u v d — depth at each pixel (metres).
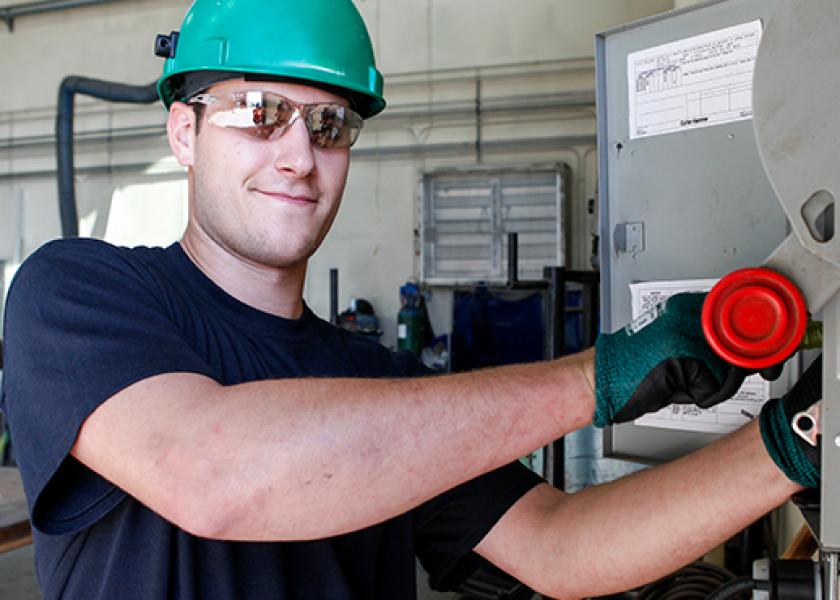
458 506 0.88
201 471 0.52
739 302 0.47
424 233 6.64
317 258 6.95
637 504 0.74
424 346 6.27
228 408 0.54
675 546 0.71
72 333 0.60
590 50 6.31
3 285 7.62
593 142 6.33
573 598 0.80
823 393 0.48
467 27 6.56
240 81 0.75
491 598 1.95
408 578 0.87
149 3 7.17
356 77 0.79
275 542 0.73
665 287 0.80
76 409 0.56
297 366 0.81
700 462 0.70
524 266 6.46
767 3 0.71
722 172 0.75
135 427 0.54
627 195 0.83
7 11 7.48
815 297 0.47
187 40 0.77
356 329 6.25
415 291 6.30
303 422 0.52
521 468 0.92
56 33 7.46
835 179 0.44
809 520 0.57
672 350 0.49
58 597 0.70
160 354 0.58
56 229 7.54
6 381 0.65
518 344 6.14
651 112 0.80
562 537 0.80
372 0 6.74
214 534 0.53
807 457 0.55
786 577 0.64
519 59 6.46
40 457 0.59
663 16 0.78
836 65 0.44
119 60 7.29
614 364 0.52
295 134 0.75
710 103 0.76
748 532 2.07
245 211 0.76
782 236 0.72
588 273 2.20
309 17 0.75
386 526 0.86
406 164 6.75
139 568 0.67
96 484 0.64
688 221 0.78
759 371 0.50
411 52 6.68
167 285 0.75
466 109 6.56
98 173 7.38
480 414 0.54
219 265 0.81
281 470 0.51
